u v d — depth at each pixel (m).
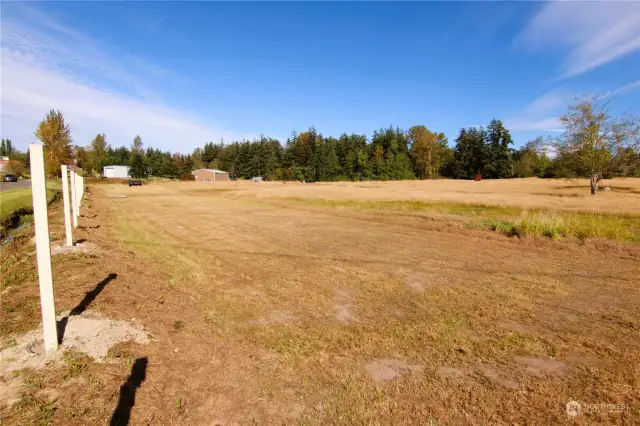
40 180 3.61
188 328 4.63
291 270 7.46
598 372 3.75
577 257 8.75
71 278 6.23
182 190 45.66
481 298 5.89
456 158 88.44
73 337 4.00
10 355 3.63
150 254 8.79
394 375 3.68
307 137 103.06
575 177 28.78
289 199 26.78
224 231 12.50
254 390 3.38
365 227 13.51
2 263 7.47
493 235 11.34
